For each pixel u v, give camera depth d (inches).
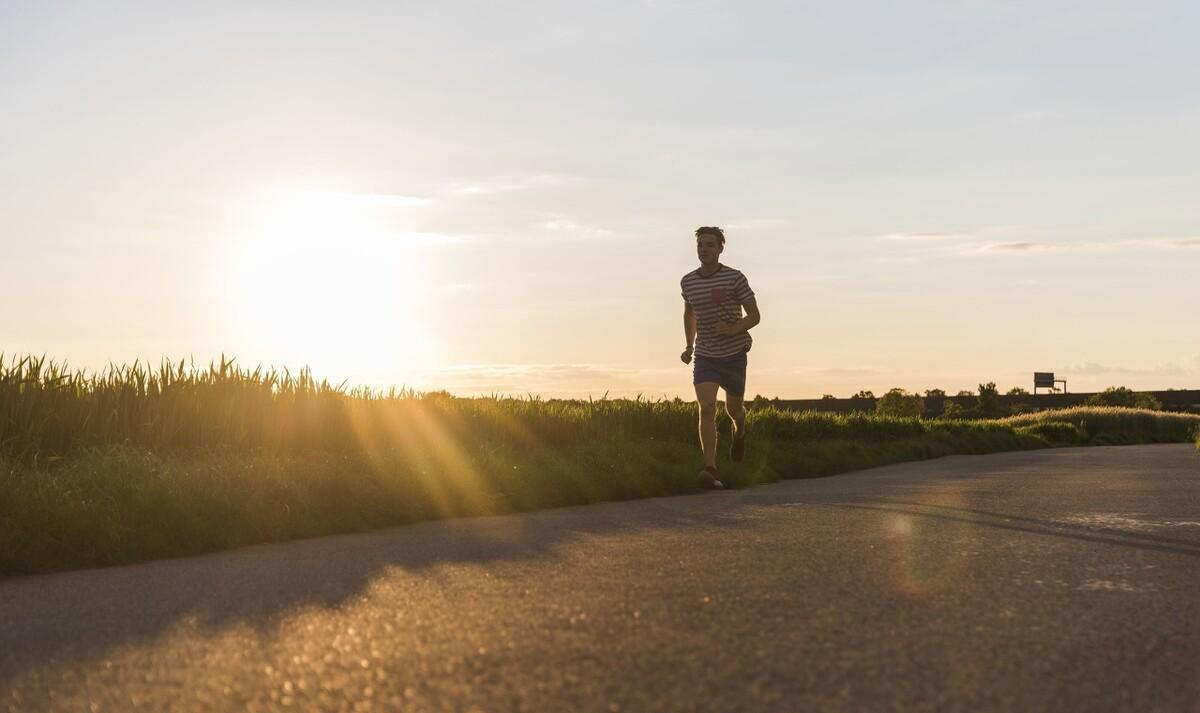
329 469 294.4
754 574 165.3
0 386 343.9
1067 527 230.5
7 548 207.3
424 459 324.8
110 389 367.6
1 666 112.6
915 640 118.5
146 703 97.3
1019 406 4352.9
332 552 212.8
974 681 101.4
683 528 237.1
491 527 255.8
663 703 94.2
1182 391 5191.9
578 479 352.5
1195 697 96.9
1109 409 2492.6
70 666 111.8
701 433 394.6
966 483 400.5
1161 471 484.1
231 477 271.9
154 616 140.3
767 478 474.6
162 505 235.5
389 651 115.3
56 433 347.9
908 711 91.9
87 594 166.6
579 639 119.5
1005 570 168.9
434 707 94.0
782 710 92.0
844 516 258.7
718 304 381.4
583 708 93.0
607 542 211.5
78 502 231.3
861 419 968.3
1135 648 115.3
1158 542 203.6
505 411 522.0
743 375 396.5
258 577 176.1
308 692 99.7
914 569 169.9
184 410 372.8
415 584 160.7
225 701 97.5
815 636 120.4
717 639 119.0
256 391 403.2
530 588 154.6
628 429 583.5
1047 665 107.7
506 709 92.9
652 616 132.1
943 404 4643.2
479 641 119.3
